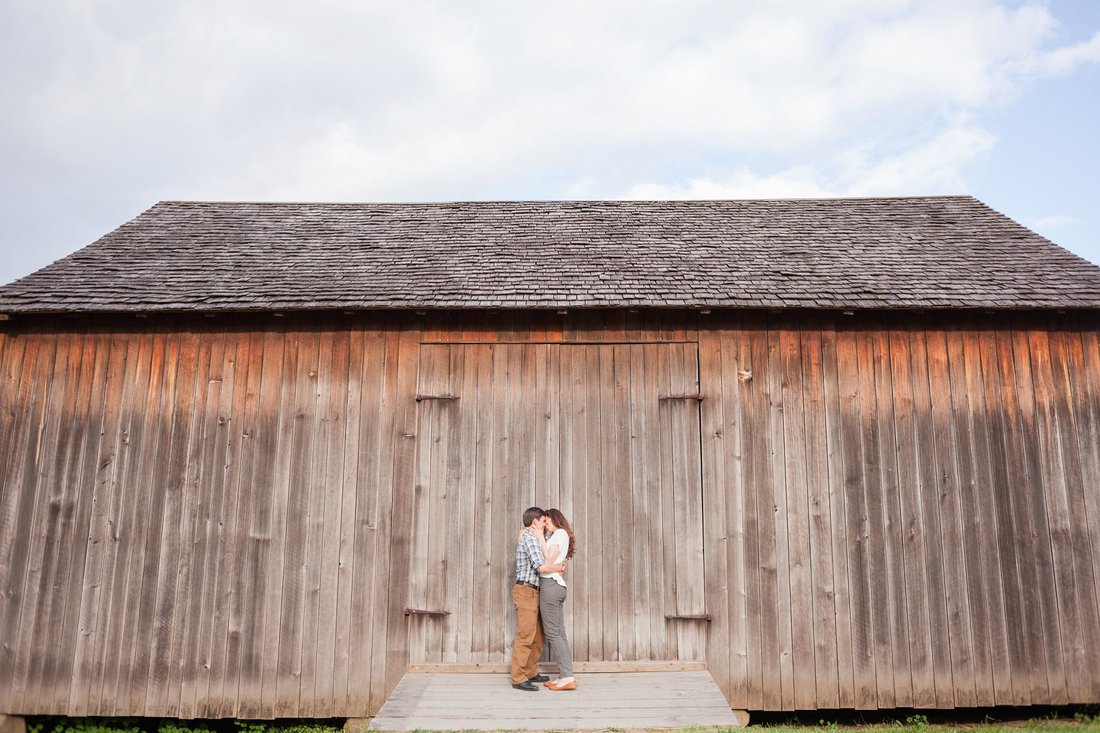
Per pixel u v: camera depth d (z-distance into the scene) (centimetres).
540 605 582
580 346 691
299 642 637
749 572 646
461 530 657
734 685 627
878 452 665
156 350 690
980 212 928
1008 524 650
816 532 652
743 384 681
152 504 660
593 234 870
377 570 649
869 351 684
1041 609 636
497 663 632
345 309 659
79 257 778
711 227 893
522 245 831
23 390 679
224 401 680
